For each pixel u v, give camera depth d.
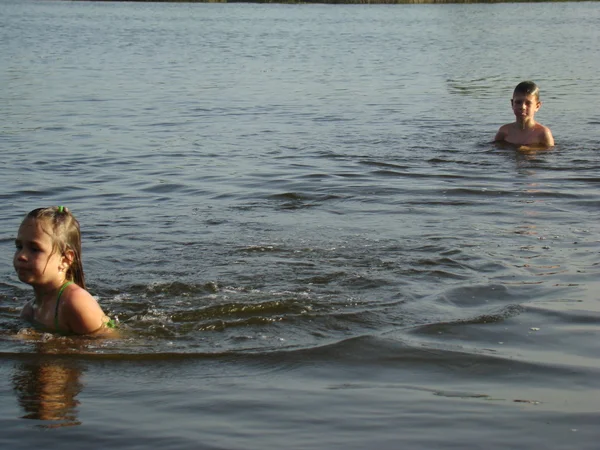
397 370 4.34
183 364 4.48
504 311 5.18
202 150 11.27
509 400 3.92
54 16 49.97
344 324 5.04
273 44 31.64
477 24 44.12
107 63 24.28
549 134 11.48
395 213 7.84
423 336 4.81
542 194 8.63
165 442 3.52
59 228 4.97
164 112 14.87
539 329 4.88
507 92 17.94
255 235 7.03
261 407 3.88
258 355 4.59
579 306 5.26
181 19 47.84
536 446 3.46
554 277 5.87
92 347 4.72
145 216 7.75
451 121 13.83
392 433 3.58
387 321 5.07
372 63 24.78
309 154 10.96
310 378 4.25
